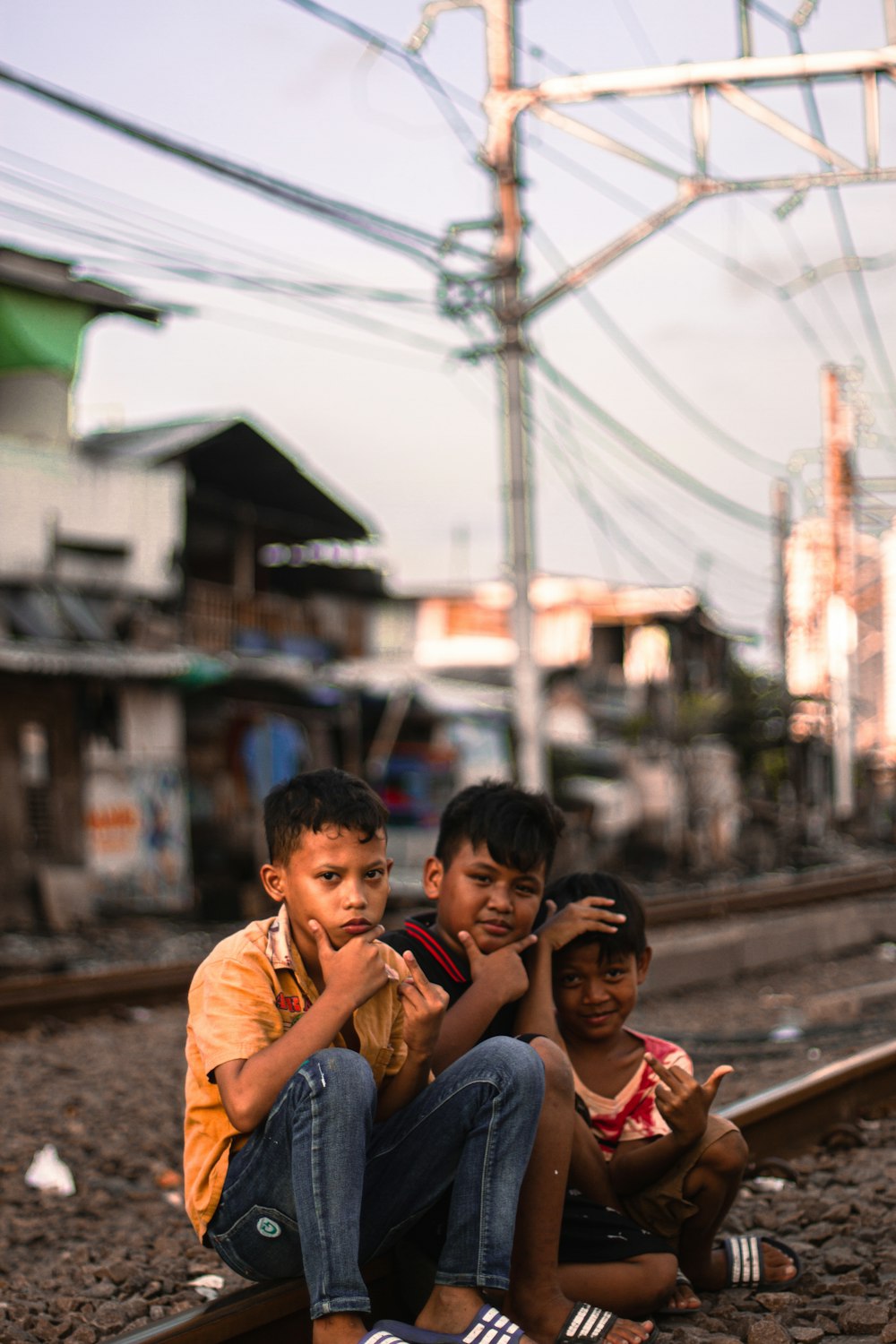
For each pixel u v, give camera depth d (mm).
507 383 16875
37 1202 5902
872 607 69750
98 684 20719
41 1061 8953
